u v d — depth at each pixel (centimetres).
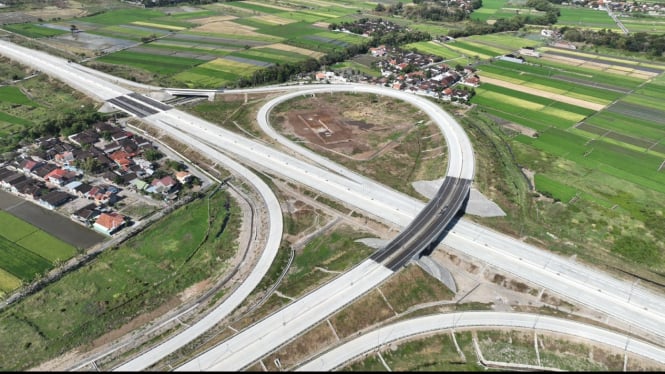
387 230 13088
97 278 11400
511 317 10438
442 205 13575
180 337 9781
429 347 9738
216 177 15838
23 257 11888
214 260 12100
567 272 11619
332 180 15400
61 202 13988
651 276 11694
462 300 10956
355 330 9962
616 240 13050
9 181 14612
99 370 9031
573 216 14038
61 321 10212
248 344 9356
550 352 9781
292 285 11181
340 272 11425
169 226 13362
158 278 11500
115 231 13000
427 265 11656
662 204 14612
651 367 9350
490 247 12400
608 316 10438
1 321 10138
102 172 15812
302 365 9131
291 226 13475
